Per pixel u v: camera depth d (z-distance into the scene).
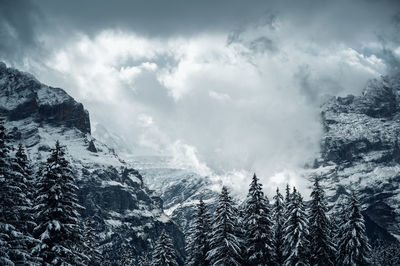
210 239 58.09
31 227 38.00
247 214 57.47
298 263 54.44
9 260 30.78
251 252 56.44
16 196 34.91
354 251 57.34
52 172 40.06
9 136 35.44
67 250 38.00
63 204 40.44
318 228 58.56
